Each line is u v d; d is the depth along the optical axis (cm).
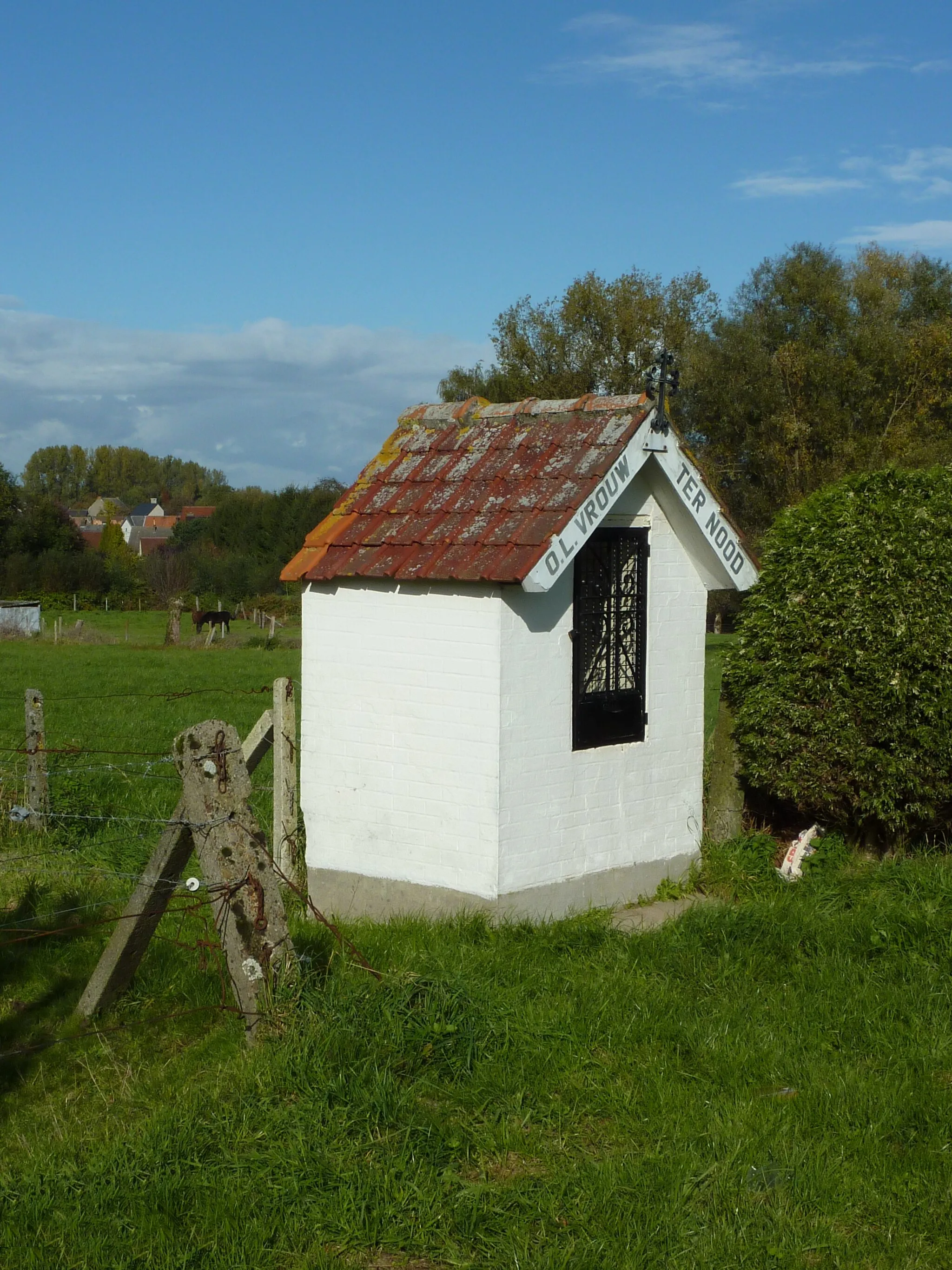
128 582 8294
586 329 5062
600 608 977
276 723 995
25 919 905
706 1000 740
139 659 4034
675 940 837
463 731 904
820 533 1081
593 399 975
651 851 1027
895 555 1022
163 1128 564
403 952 802
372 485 1022
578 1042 667
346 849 979
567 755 944
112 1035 704
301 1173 530
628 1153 563
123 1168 535
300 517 8406
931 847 1077
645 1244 486
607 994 736
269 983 653
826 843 1089
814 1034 690
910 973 779
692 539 1035
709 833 1138
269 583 7831
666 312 5012
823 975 776
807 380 4678
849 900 948
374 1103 581
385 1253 492
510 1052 648
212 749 658
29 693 1255
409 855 941
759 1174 543
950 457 4356
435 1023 652
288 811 994
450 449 1015
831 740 1033
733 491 4847
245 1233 491
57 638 4888
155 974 777
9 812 1219
